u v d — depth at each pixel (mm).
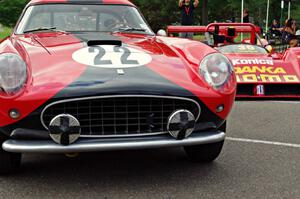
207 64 3072
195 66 3121
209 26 8305
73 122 2711
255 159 3621
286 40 14828
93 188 2986
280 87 6289
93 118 2793
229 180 3135
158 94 2787
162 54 3285
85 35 3777
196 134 2965
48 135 2760
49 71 2857
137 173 3289
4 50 2947
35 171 3324
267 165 3467
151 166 3453
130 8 4449
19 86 2738
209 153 3412
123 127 2836
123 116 2822
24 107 2705
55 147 2715
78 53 3115
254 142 4141
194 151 3457
